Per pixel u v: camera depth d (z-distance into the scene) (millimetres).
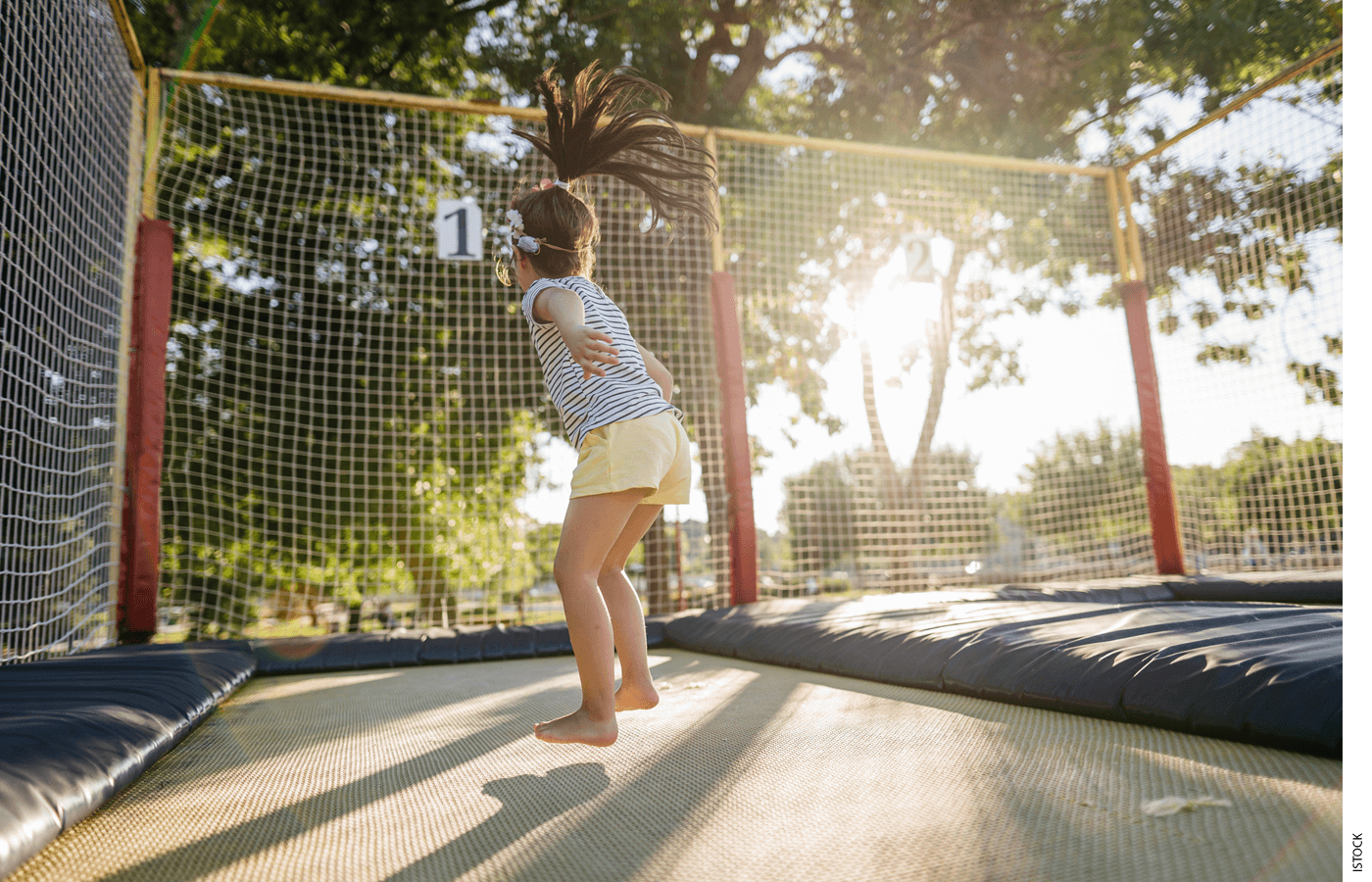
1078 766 1408
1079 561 6277
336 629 6496
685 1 7578
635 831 1184
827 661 2732
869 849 1060
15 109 2729
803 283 7410
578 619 1631
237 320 6559
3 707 1678
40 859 1138
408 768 1646
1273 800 1165
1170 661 1722
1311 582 4082
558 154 2021
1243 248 5887
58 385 3164
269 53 7281
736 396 4668
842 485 7730
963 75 8828
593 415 1680
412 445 6750
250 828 1273
